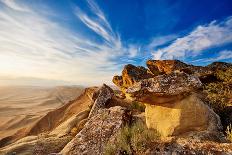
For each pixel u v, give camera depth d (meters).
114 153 8.12
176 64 18.92
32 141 15.80
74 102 29.16
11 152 14.26
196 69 18.12
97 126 10.84
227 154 6.61
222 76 16.33
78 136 10.58
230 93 13.07
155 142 7.79
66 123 19.44
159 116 8.89
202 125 8.22
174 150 7.18
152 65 20.97
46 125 25.89
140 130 8.95
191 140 7.52
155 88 8.30
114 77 24.88
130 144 8.29
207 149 6.95
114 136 9.77
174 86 8.27
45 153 13.44
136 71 21.62
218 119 9.10
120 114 11.23
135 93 8.53
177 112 8.30
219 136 7.97
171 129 8.20
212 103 11.20
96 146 9.55
